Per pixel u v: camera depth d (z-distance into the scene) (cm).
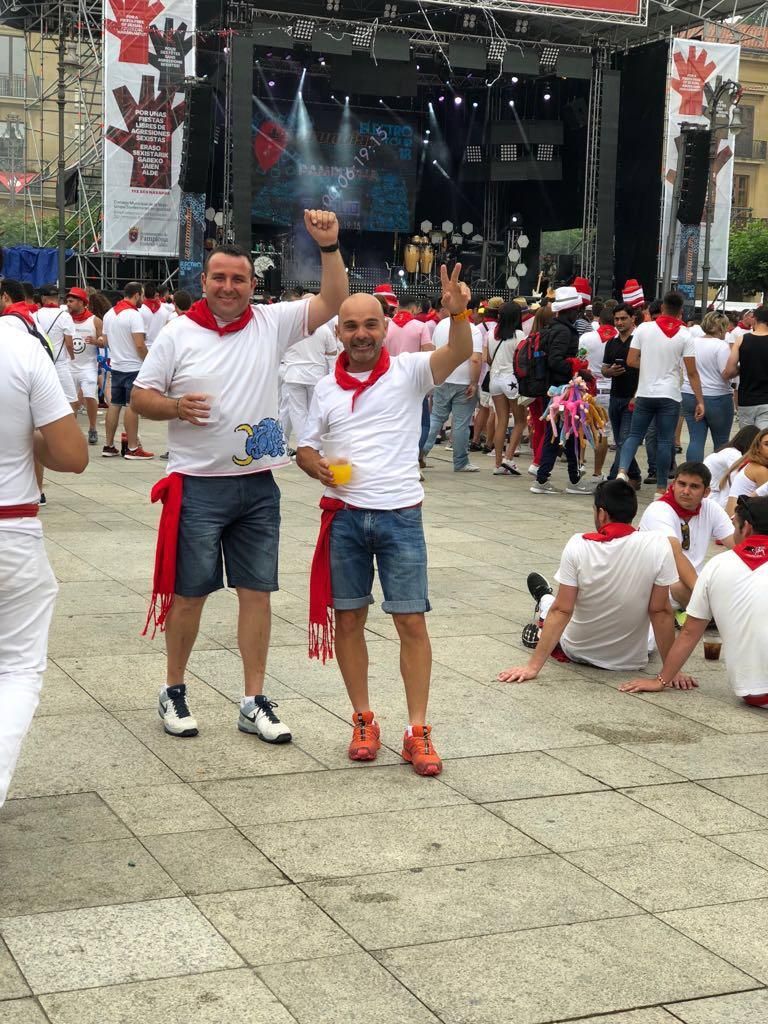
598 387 1367
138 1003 274
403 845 367
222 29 2394
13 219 3803
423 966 295
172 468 448
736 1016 278
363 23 2359
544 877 347
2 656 337
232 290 430
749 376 1064
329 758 441
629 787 421
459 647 599
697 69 2453
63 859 348
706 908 331
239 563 461
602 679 556
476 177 2905
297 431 1205
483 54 2430
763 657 513
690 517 614
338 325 434
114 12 2098
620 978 292
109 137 2134
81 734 456
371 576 446
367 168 2875
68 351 1159
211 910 320
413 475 438
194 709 490
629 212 2602
